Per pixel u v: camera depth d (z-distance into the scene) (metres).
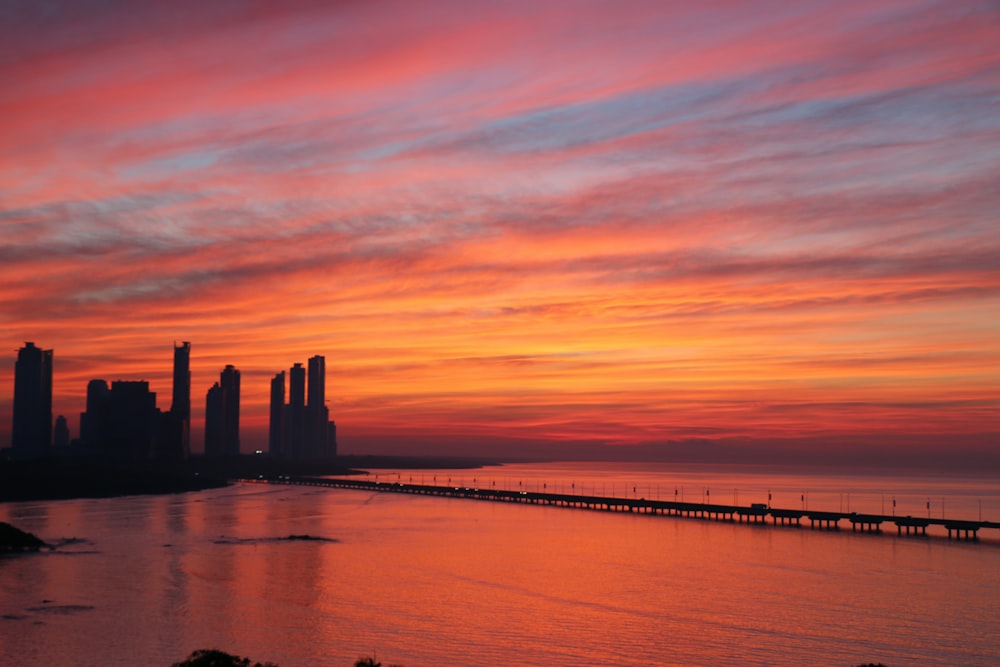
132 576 164.25
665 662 109.88
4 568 171.25
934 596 153.50
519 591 155.88
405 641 118.25
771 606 143.75
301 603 141.62
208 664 93.06
